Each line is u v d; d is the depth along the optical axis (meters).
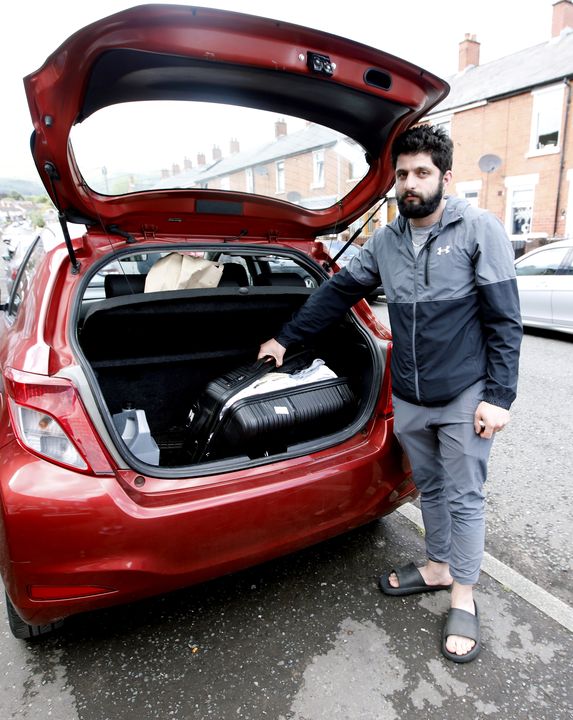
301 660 1.61
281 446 1.86
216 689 1.50
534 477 2.82
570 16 15.16
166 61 1.34
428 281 1.51
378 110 1.67
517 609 1.82
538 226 13.84
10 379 1.39
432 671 1.56
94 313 1.85
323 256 2.33
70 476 1.33
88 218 1.75
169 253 2.13
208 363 2.43
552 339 6.39
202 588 1.97
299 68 1.36
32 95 1.27
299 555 2.16
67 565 1.31
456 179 15.81
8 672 1.58
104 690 1.51
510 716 1.40
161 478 1.48
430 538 1.85
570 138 12.71
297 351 2.31
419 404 1.63
